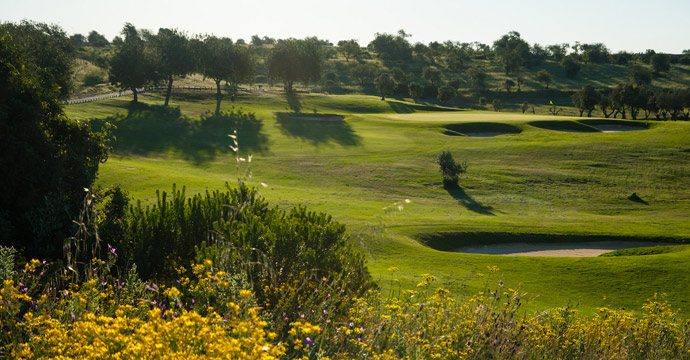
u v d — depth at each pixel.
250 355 2.90
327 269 8.73
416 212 48.94
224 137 84.94
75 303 4.38
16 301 4.09
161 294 6.55
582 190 61.44
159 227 11.14
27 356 3.42
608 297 23.80
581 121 104.38
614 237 41.03
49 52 81.94
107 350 3.19
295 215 11.58
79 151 17.59
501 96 194.38
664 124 99.88
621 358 6.54
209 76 125.81
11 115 14.58
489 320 6.02
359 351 4.66
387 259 28.50
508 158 75.25
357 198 53.81
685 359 7.42
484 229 41.06
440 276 24.28
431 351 5.05
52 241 12.29
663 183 64.12
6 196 13.74
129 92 121.88
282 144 82.19
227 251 5.32
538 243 39.94
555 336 6.97
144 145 76.00
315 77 145.88
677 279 26.30
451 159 62.53
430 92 181.38
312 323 5.40
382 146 82.69
